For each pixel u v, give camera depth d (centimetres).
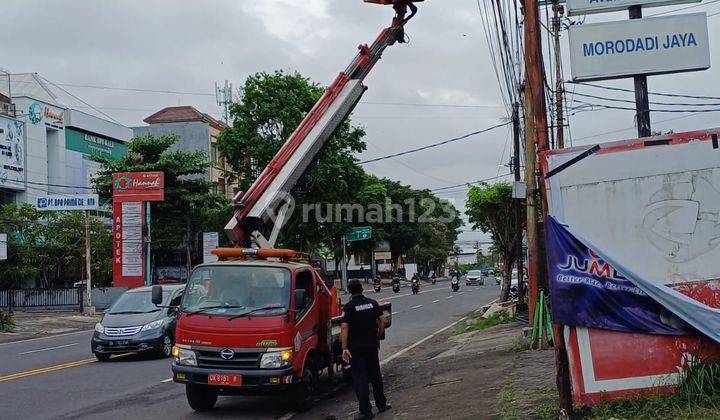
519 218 2291
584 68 1111
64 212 3884
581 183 748
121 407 1077
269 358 962
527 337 1433
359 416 921
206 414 1026
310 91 3822
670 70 1099
